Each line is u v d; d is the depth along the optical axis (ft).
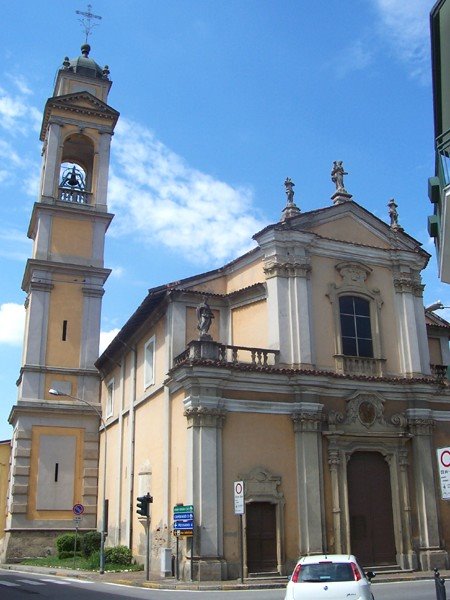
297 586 37.55
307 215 92.38
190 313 90.68
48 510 117.80
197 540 73.10
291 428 82.89
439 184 46.01
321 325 89.10
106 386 124.36
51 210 132.16
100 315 131.13
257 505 78.38
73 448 122.93
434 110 47.14
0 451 155.02
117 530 104.17
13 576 84.53
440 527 86.63
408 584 69.00
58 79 141.69
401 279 96.53
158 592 62.69
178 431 82.12
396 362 93.25
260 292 89.81
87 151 145.07
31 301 126.93
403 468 87.25
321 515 80.07
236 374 80.69
